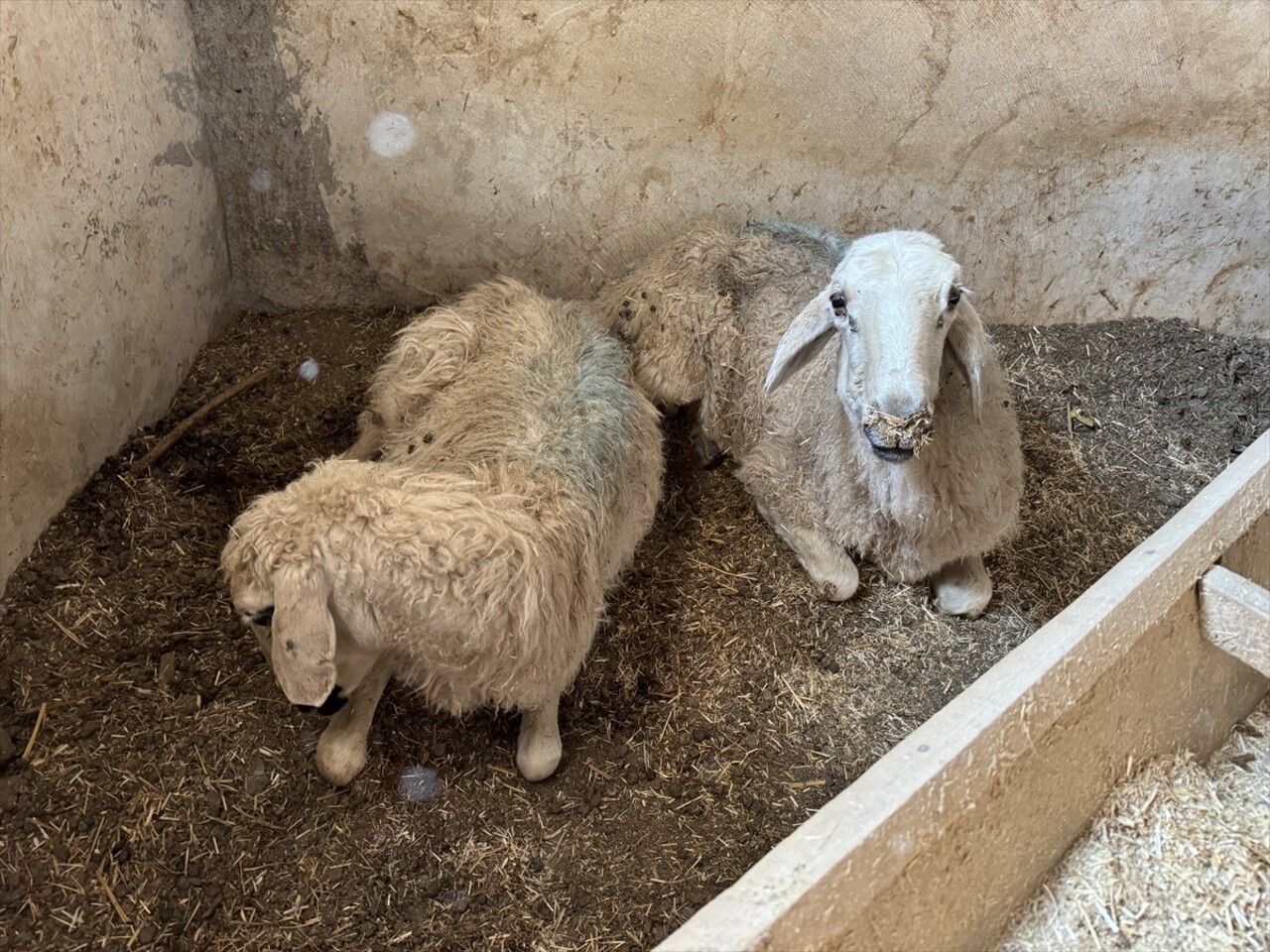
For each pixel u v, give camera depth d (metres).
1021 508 1.51
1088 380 1.73
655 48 1.55
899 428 1.04
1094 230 1.74
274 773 1.13
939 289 1.08
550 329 1.29
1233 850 0.94
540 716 1.14
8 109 1.17
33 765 1.09
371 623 0.95
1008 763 0.80
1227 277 1.79
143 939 0.98
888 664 1.30
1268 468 1.05
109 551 1.33
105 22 1.36
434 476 0.99
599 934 1.02
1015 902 0.90
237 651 1.25
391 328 1.80
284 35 1.59
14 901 0.99
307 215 1.75
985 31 1.53
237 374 1.67
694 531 1.47
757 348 1.43
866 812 0.71
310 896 1.03
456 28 1.55
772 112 1.60
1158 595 0.93
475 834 1.10
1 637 1.20
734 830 1.12
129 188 1.44
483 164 1.68
